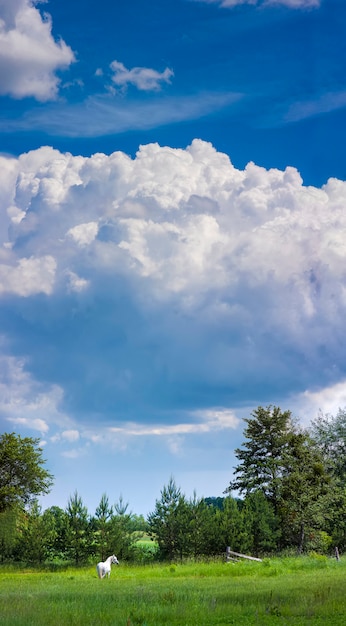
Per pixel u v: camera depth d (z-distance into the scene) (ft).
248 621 54.34
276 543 215.51
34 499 191.72
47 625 52.31
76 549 184.24
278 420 238.27
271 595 66.85
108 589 93.09
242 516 198.49
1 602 70.74
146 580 118.83
